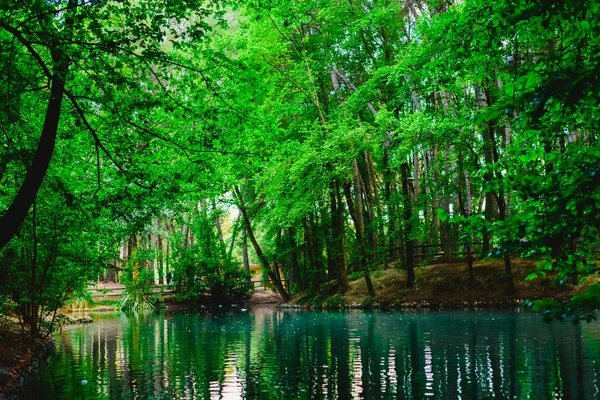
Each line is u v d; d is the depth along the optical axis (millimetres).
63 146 12820
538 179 6055
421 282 29859
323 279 41469
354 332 18422
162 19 9719
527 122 6477
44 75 10039
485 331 16672
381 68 25359
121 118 10734
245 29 23266
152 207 13125
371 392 9266
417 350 13586
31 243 14414
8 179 12523
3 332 14539
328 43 30547
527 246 5867
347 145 27219
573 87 5430
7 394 9773
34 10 8555
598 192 5590
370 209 35812
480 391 8969
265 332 20125
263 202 38031
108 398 9523
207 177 13336
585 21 6199
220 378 11047
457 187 27016
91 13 9359
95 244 16266
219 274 44344
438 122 24078
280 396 9266
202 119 11602
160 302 42562
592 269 5891
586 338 14211
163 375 11602
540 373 10109
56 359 14492
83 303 38781
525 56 17453
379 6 27984
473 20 8141
